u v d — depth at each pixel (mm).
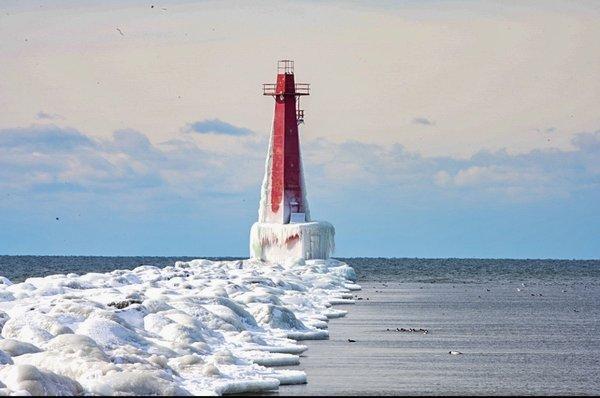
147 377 87500
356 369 115625
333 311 186625
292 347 127375
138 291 166000
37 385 81500
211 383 96125
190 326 122375
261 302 166750
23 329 107875
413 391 102750
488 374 115000
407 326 166375
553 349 137875
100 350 98312
